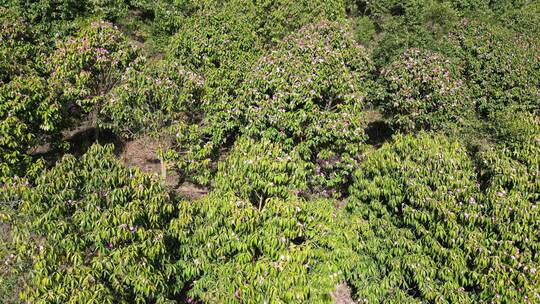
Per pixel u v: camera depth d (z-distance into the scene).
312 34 9.18
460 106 9.15
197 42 9.25
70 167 5.04
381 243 6.27
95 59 8.28
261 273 4.99
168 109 7.66
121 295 4.83
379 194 6.41
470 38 12.15
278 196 5.68
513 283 5.18
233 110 7.64
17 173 6.58
